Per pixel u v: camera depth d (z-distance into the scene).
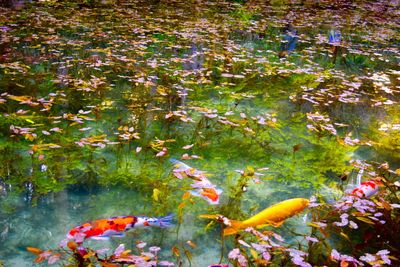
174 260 2.60
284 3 14.34
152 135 4.30
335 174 3.81
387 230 2.90
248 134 4.50
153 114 4.83
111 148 3.96
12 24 8.35
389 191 3.40
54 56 6.62
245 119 4.37
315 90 5.96
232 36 9.02
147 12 10.80
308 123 4.92
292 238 2.87
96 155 3.83
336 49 8.42
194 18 10.41
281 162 3.97
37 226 2.83
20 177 3.40
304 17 11.85
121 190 3.33
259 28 9.80
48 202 3.12
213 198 3.13
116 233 2.57
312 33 9.99
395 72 6.68
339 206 2.85
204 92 5.72
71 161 3.67
